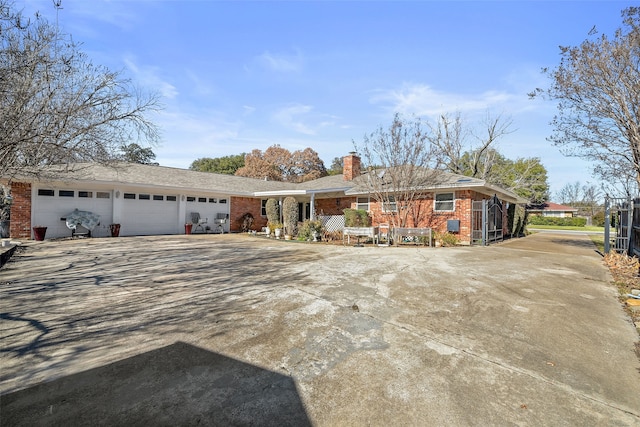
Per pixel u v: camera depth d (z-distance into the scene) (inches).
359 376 105.8
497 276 259.9
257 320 156.6
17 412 85.1
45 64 219.9
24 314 163.9
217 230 760.3
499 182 1177.4
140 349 124.5
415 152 535.5
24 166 255.0
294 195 746.2
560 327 150.6
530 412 87.7
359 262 324.8
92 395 93.4
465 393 96.6
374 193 594.6
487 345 130.3
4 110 204.4
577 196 2357.3
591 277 263.9
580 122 490.6
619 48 413.7
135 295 200.2
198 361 115.0
